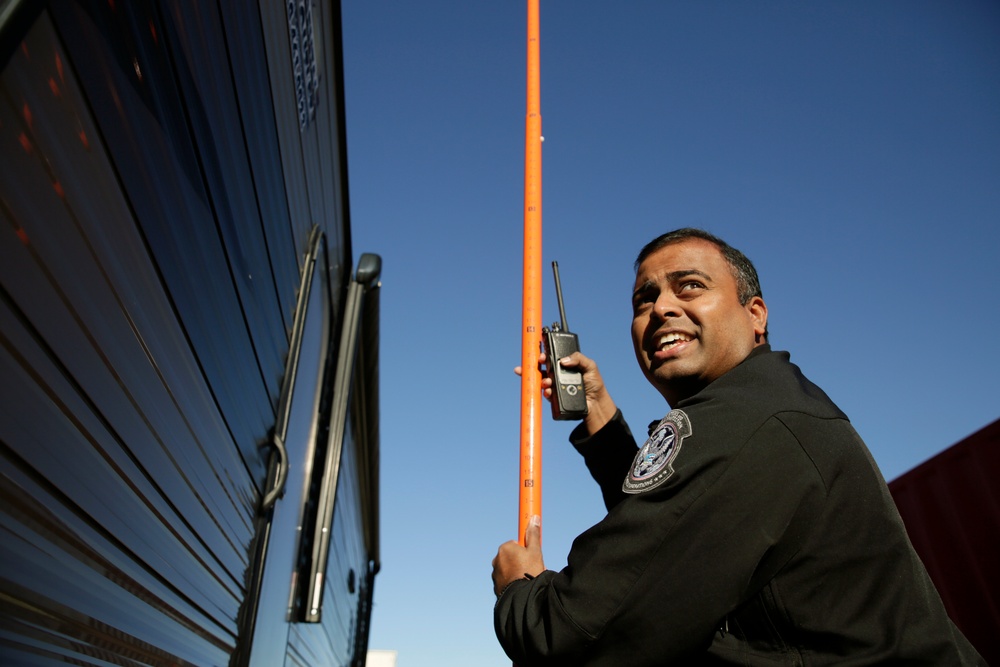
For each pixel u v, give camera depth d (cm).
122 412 126
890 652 106
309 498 341
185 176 155
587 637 109
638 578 109
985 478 337
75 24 104
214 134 174
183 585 171
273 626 290
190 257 160
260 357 231
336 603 526
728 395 122
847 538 111
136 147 129
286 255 262
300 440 316
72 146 106
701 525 109
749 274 157
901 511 397
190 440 167
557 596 114
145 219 134
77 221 108
